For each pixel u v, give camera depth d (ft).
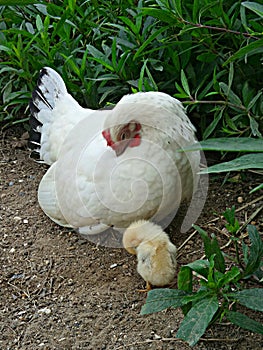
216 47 4.81
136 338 3.83
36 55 5.25
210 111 4.68
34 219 4.66
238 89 4.81
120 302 4.05
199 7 4.48
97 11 5.08
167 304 3.57
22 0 4.80
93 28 5.07
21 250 4.43
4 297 4.14
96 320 3.95
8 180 5.01
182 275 3.67
